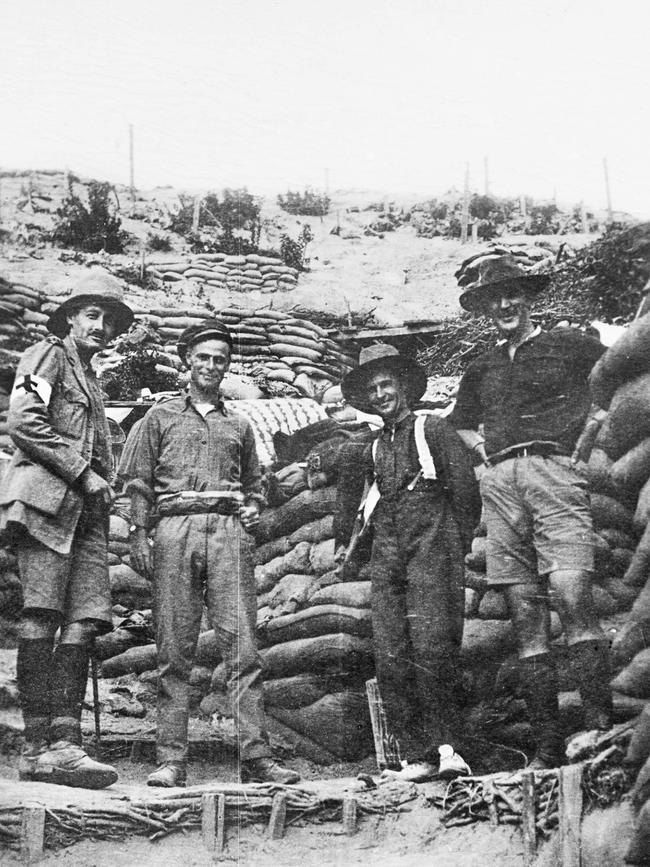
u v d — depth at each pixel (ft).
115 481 30.14
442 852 23.86
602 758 24.49
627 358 27.35
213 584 26.71
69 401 27.22
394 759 26.11
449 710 26.00
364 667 27.12
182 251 31.71
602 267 29.43
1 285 30.07
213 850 23.81
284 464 29.76
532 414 27.73
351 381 28.81
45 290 30.45
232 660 26.40
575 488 27.02
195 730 26.27
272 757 25.77
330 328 31.45
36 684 25.46
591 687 25.79
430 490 27.35
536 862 23.52
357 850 24.00
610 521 26.81
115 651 28.76
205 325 28.30
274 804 24.31
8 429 26.71
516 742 25.82
